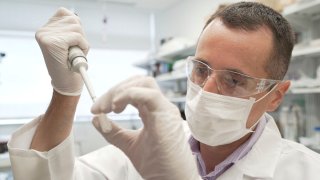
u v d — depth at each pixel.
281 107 2.12
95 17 4.14
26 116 3.62
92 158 0.98
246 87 0.81
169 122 0.49
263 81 0.81
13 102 3.59
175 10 4.06
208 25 0.85
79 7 4.03
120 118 3.45
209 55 0.80
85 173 0.88
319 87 1.66
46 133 0.70
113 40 4.25
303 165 0.90
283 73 0.90
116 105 0.48
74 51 0.62
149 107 0.48
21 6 3.67
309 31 1.99
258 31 0.80
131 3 4.02
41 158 0.68
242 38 0.78
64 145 0.71
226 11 0.83
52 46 0.62
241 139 0.90
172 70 3.46
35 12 3.75
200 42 0.84
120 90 0.50
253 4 0.87
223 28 0.80
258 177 0.86
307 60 2.02
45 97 3.73
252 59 0.79
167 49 3.42
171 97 3.25
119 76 4.26
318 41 1.67
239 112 0.82
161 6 4.18
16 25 3.64
